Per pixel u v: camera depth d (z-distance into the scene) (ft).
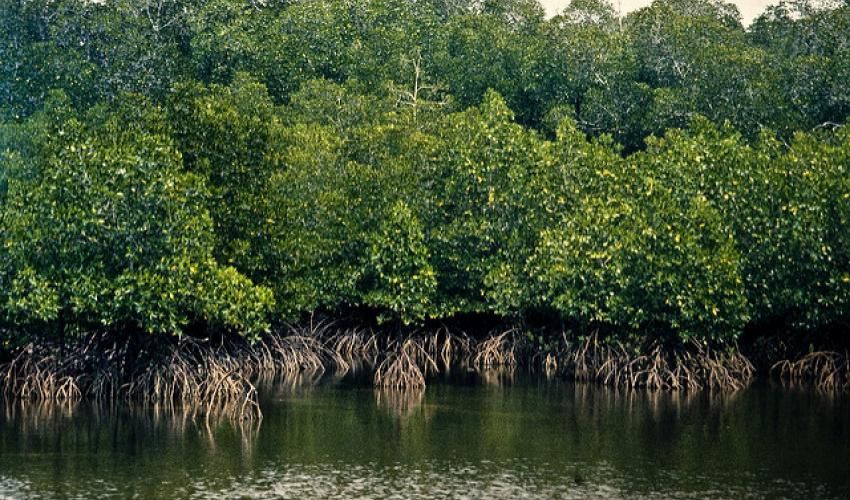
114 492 94.02
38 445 111.14
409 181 166.40
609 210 149.59
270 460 105.91
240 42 257.55
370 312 171.12
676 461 107.55
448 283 165.17
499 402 139.13
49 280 124.36
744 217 149.59
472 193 165.58
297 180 163.12
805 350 155.43
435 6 330.13
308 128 191.93
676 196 155.22
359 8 287.28
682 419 128.26
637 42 257.96
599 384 152.76
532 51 248.52
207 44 258.57
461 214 166.09
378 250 156.87
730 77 220.64
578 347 157.28
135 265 125.59
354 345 169.89
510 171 163.94
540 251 153.58
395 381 148.66
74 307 122.72
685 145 161.48
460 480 99.35
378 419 126.93
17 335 130.62
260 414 125.59
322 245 158.51
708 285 141.28
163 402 129.90
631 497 94.79
